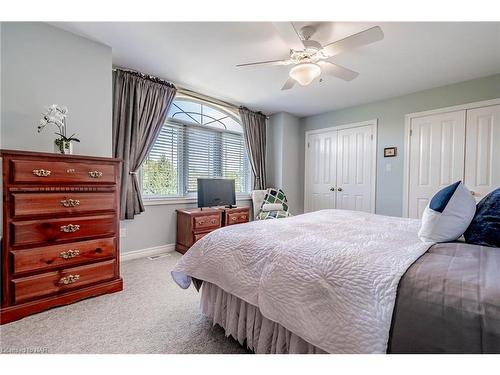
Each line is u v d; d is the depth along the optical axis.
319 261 1.04
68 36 2.16
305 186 4.80
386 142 3.75
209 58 2.58
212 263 1.44
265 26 2.03
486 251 1.01
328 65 2.18
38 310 1.68
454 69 2.75
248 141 4.30
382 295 0.83
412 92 3.47
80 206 1.87
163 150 3.43
